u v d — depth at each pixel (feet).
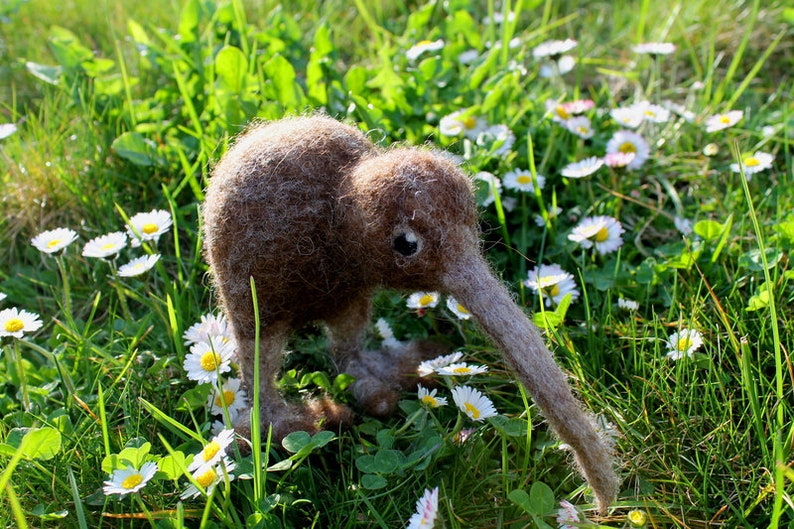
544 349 1.23
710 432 1.38
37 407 1.49
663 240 1.81
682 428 1.41
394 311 1.68
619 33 2.39
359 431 1.44
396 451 1.34
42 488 1.37
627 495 1.35
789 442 1.32
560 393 1.21
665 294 1.63
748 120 2.06
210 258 1.36
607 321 1.57
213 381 1.38
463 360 1.55
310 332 1.62
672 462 1.38
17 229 1.87
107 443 1.33
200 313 1.65
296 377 1.55
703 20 2.34
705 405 1.41
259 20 2.40
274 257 1.29
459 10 2.18
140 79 2.16
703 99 2.09
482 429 1.40
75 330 1.55
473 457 1.39
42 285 1.76
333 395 1.49
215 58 1.95
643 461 1.38
